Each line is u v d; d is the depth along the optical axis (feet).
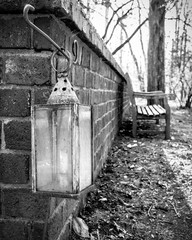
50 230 4.43
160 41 28.37
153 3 27.96
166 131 16.69
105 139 11.41
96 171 9.19
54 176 3.44
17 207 4.35
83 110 3.61
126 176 10.08
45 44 4.12
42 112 3.48
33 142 3.52
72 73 5.50
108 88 12.25
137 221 6.94
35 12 4.09
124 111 25.64
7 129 4.30
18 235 4.39
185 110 39.45
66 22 4.63
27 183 4.32
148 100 27.86
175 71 47.01
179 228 6.73
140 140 16.25
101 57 9.13
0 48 4.22
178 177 10.11
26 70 4.21
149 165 11.47
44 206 4.30
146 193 8.67
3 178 4.35
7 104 4.27
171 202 8.09
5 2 3.99
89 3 17.06
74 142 3.31
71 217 5.90
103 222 6.65
